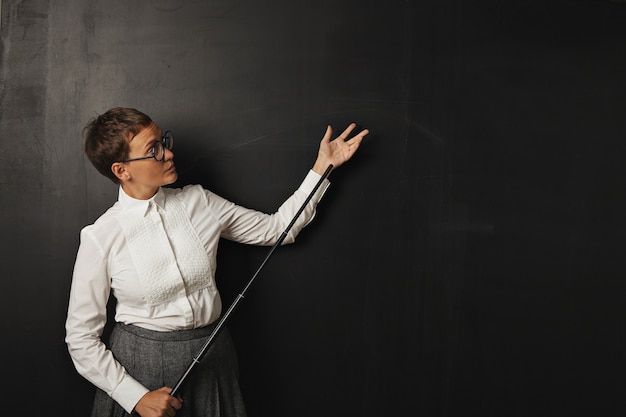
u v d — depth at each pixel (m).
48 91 2.00
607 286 2.30
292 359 2.17
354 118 2.16
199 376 1.80
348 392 2.20
